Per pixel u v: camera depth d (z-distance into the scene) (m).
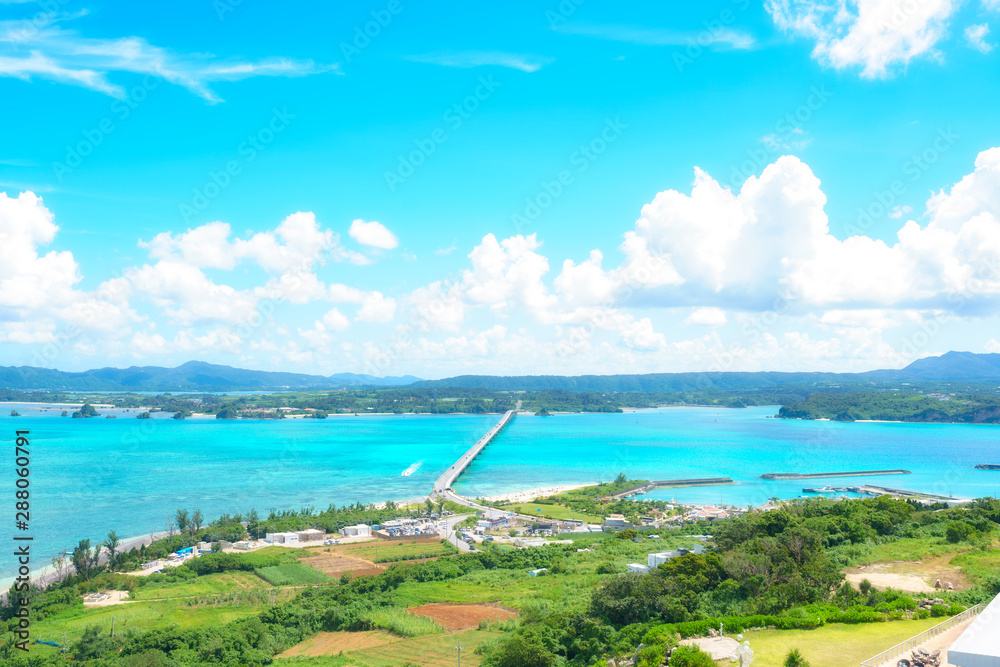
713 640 56.88
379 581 119.69
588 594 100.62
